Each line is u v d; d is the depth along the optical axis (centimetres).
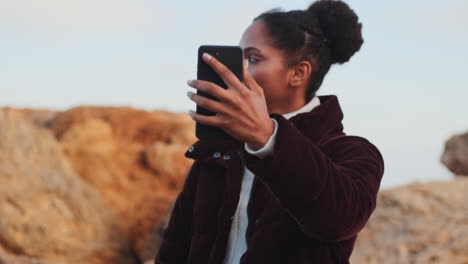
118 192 1013
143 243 958
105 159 1041
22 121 948
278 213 171
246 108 133
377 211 642
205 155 192
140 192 1023
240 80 142
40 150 927
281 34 183
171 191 1033
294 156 136
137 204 1005
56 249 834
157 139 1108
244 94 133
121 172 1038
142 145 1094
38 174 884
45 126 1142
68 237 850
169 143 1098
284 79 185
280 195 140
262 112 136
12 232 807
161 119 1134
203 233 190
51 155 943
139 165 1056
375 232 621
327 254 168
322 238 146
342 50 191
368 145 175
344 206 141
